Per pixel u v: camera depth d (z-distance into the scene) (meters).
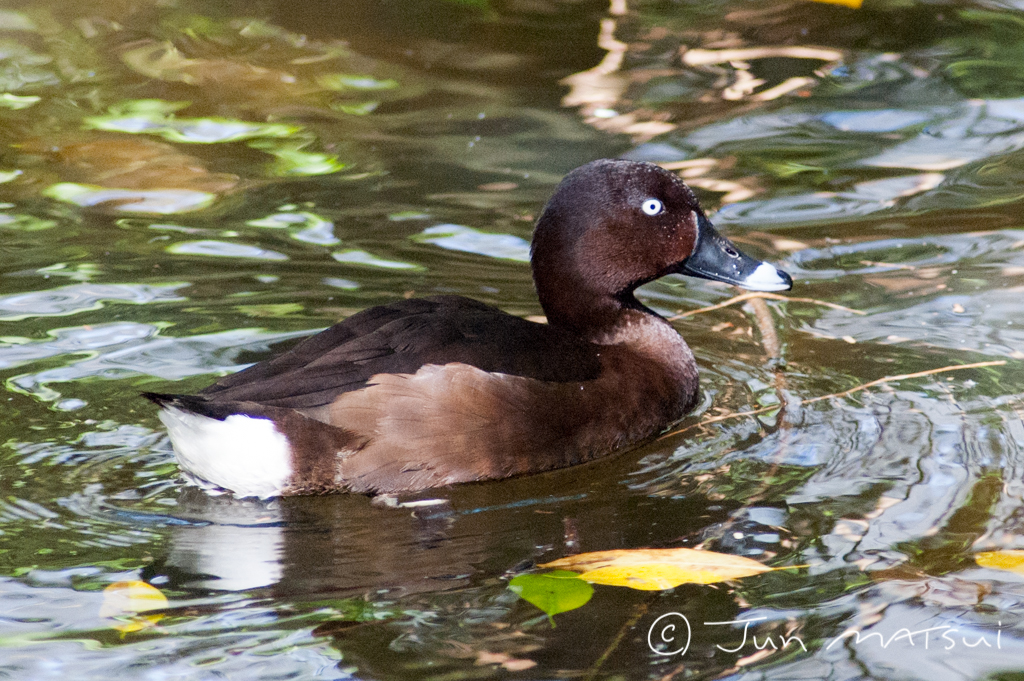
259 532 6.38
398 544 6.27
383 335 7.00
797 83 13.22
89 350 8.05
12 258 9.38
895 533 6.22
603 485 6.97
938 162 11.32
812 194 10.77
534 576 5.88
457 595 5.71
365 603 5.64
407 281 9.25
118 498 6.62
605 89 13.12
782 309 9.08
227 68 13.68
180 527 6.39
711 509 6.59
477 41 14.49
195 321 8.49
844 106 12.63
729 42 14.43
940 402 7.65
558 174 11.11
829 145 11.74
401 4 15.63
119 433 7.19
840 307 9.01
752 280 8.09
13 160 11.31
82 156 11.45
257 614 5.54
